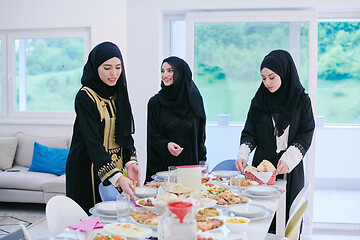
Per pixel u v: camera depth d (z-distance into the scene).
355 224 4.59
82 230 1.63
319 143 6.56
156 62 4.55
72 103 5.61
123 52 5.31
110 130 2.49
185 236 1.36
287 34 4.41
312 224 4.39
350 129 6.50
